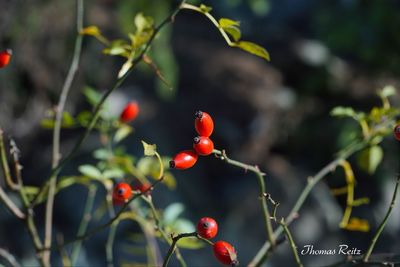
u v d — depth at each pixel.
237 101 8.02
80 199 6.74
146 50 2.06
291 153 7.96
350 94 8.05
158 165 2.58
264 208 2.03
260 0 7.34
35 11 5.68
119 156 2.61
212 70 8.15
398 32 7.57
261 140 7.88
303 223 6.91
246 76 8.16
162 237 2.26
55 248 2.22
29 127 6.23
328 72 8.13
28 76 5.98
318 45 8.51
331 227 7.12
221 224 7.07
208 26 8.80
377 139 2.49
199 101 8.02
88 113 2.54
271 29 8.95
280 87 8.21
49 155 6.77
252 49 1.93
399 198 7.48
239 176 7.56
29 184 6.77
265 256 2.11
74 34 6.15
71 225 6.67
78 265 6.33
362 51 7.76
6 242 6.37
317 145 7.89
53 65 6.11
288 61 8.32
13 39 5.71
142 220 2.49
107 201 2.50
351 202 2.41
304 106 8.09
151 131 7.57
